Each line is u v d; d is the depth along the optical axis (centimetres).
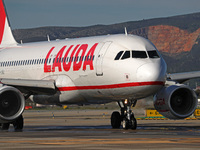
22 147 4403
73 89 7300
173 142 4738
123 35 7062
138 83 6341
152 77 6275
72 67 7281
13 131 6800
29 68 8244
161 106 6881
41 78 7962
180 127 7581
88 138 5284
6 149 4253
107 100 7206
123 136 5519
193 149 4156
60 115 16538
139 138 5212
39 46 8425
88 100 7406
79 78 7162
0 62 8956
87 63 7031
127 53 6612
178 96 6956
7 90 6688
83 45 7375
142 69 6334
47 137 5475
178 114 6812
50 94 7519
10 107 6794
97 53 6950
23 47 8831
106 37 7212
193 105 6869
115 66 6619
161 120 11238
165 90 6819
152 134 5803
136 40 6825
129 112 6831
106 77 6744
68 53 7488
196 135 5609
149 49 6688
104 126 8362
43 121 11212
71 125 9038
